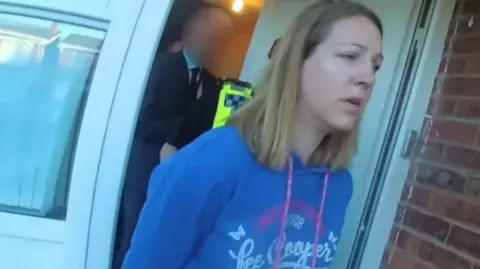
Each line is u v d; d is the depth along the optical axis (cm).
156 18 183
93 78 184
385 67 234
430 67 229
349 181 161
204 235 141
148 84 202
